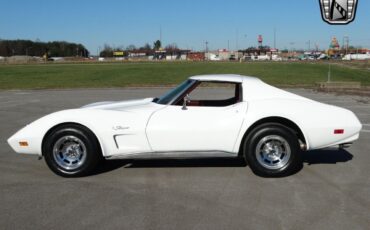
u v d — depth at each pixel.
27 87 24.23
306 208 4.33
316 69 44.53
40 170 5.92
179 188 5.03
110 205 4.46
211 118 5.44
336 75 33.41
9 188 5.08
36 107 13.66
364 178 5.44
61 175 5.52
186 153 5.51
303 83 25.14
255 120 5.39
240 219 4.04
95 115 5.47
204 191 4.91
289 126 5.58
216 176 5.52
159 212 4.24
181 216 4.13
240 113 5.44
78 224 3.95
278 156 5.46
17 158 6.62
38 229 3.84
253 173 5.65
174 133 5.42
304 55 135.88
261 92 5.64
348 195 4.75
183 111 5.48
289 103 5.53
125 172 5.76
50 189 5.04
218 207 4.38
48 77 33.75
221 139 5.44
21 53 156.75
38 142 5.45
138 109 5.59
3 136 8.56
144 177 5.51
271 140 5.41
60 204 4.50
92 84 26.14
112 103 6.18
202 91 5.90
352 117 5.61
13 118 11.11
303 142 5.55
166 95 5.87
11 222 4.01
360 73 37.44
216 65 59.03
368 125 9.73
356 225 3.89
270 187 5.04
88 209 4.35
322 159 6.46
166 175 5.59
